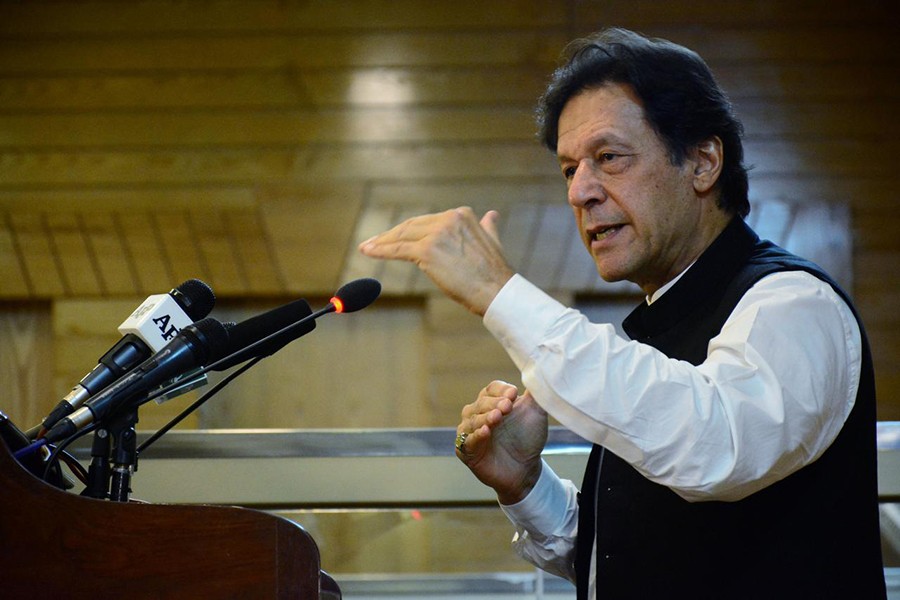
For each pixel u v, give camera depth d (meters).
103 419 3.13
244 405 10.62
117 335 10.73
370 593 5.00
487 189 10.88
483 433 3.80
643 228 3.70
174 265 10.80
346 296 3.51
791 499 3.44
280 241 10.82
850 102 10.95
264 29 11.08
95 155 10.95
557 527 4.15
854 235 10.81
